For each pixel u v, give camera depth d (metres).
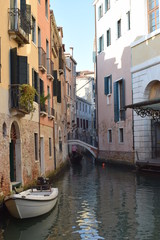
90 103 64.12
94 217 10.77
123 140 27.62
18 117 13.25
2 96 11.38
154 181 18.72
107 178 21.31
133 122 25.23
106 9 31.86
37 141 17.02
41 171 18.31
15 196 9.52
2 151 11.16
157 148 23.64
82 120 57.97
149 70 22.88
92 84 64.38
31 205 10.00
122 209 11.91
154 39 22.28
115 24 29.50
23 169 13.77
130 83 26.09
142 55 23.78
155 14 22.91
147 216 10.84
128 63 26.56
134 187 16.89
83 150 59.22
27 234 8.91
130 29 26.28
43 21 20.02
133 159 25.41
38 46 18.80
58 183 19.48
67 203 13.06
